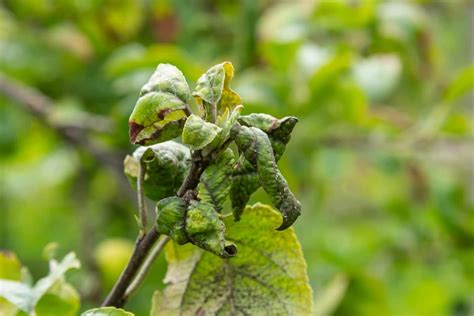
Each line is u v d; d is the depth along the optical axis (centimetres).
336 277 95
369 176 159
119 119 96
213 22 116
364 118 96
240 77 104
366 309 93
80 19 114
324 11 105
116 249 97
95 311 51
